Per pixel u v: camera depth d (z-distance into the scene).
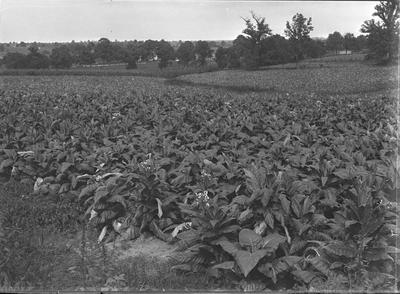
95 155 8.64
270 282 5.20
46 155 9.01
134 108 15.02
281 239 5.15
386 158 8.10
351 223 5.14
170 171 7.84
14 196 8.42
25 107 14.38
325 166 7.34
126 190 7.24
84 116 13.71
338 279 4.91
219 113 13.31
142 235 6.90
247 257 4.78
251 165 7.14
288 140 9.43
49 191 8.45
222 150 10.15
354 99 12.77
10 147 10.52
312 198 6.42
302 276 5.05
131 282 5.32
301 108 13.19
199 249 5.49
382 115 11.62
